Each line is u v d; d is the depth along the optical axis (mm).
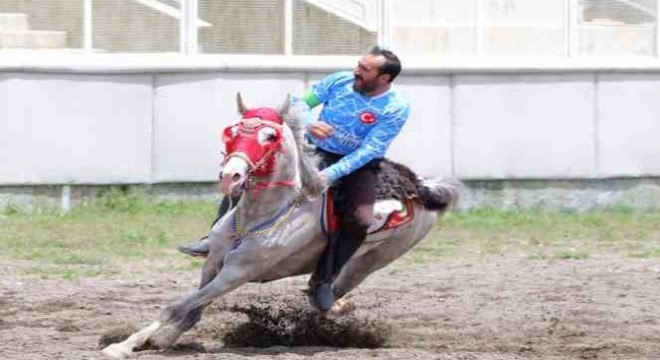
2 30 18891
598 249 17281
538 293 13719
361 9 20219
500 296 13500
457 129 20453
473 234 18344
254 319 11062
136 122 19281
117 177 19250
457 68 20328
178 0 19500
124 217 18500
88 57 19156
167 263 15453
